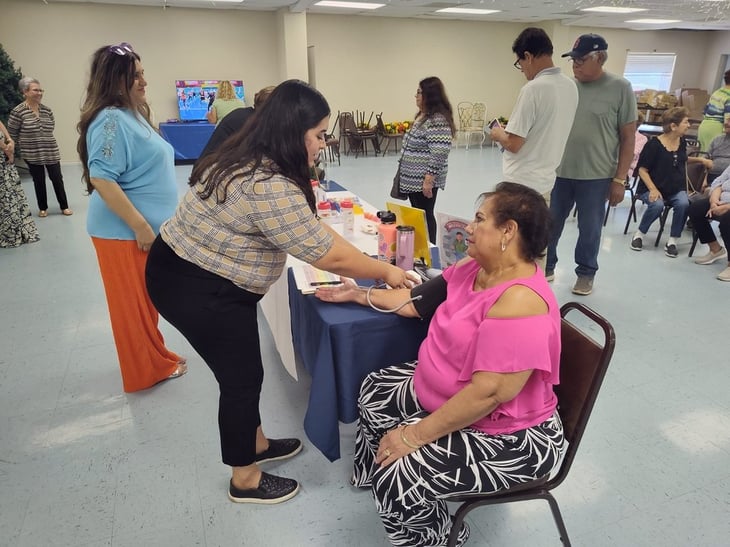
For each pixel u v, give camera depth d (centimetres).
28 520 158
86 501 165
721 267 373
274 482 167
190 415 208
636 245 411
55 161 493
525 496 128
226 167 120
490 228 122
